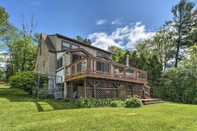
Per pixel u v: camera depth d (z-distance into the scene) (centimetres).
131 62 1906
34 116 498
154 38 2247
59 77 1167
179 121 462
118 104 761
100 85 938
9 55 2041
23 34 1978
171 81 1491
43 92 1072
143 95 1268
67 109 652
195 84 1344
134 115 526
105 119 462
